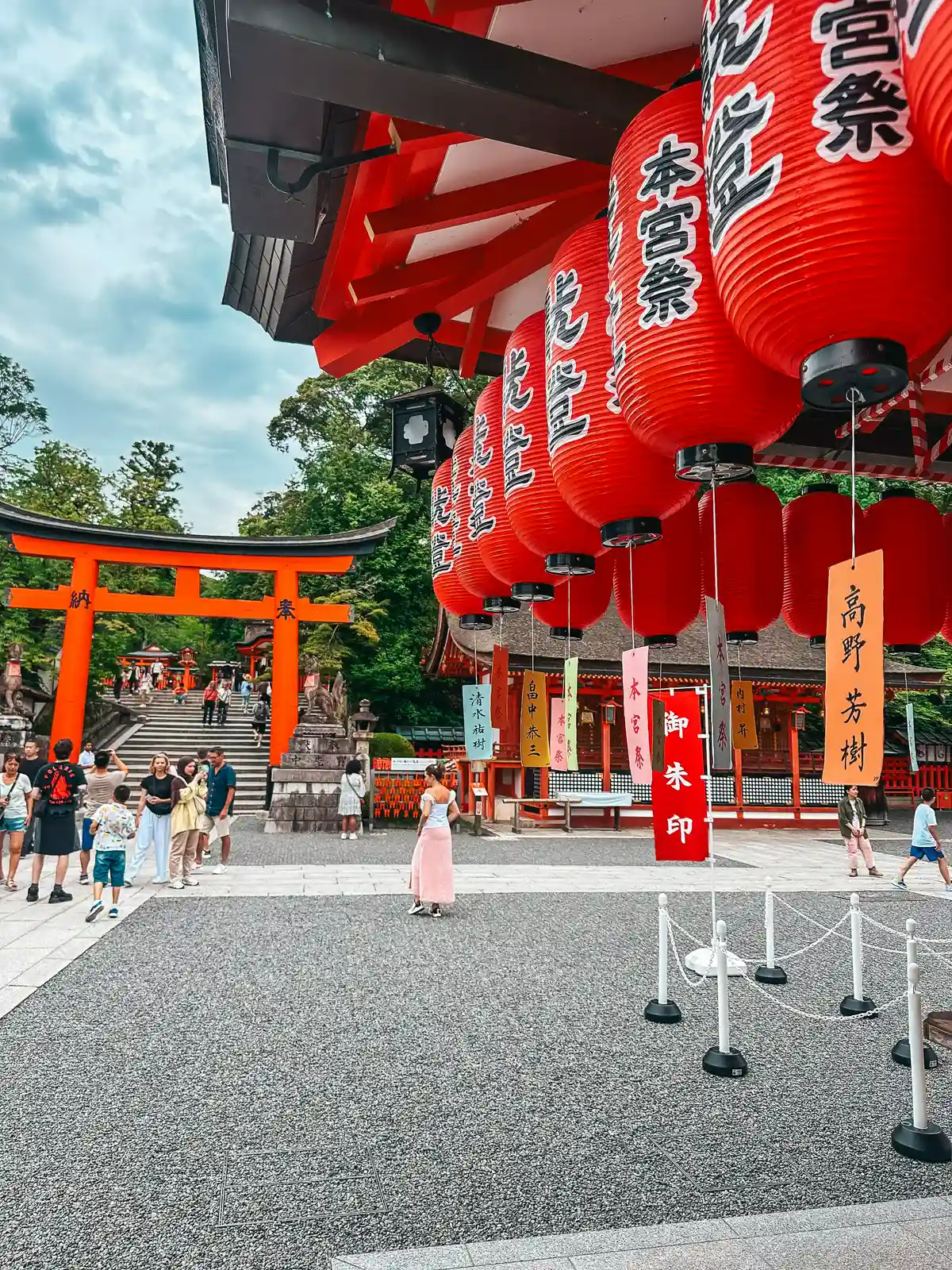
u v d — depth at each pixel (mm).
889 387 1833
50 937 7633
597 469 2750
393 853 13805
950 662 27297
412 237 3953
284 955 7242
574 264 2887
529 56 2682
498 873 12516
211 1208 3252
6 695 17844
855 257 1651
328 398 35406
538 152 3594
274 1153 3721
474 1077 4633
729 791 21016
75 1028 5332
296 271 4059
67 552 18031
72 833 9281
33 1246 2992
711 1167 3621
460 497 4516
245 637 38875
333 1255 2920
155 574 32812
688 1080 4668
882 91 1666
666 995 5875
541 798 19312
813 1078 4746
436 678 28375
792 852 16656
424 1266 2820
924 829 12000
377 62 2494
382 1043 5148
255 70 2539
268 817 16844
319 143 2961
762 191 1749
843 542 3867
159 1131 3932
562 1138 3889
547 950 7621
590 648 19875
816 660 21594
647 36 3186
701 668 19812
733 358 2156
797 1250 2887
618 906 9906
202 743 23797
